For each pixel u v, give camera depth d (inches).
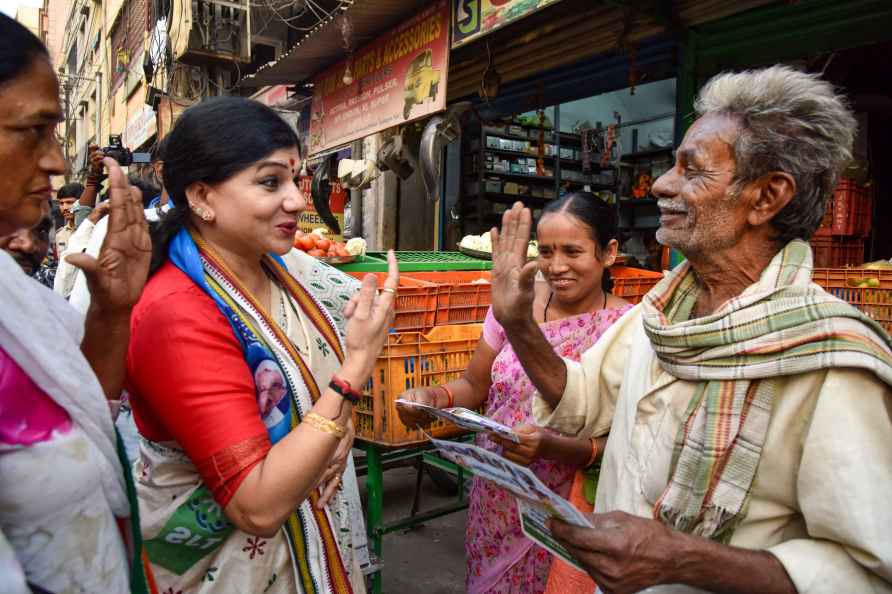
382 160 223.3
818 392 36.7
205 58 316.2
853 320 36.6
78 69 885.8
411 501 152.3
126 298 39.8
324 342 58.6
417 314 117.3
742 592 36.1
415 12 182.1
